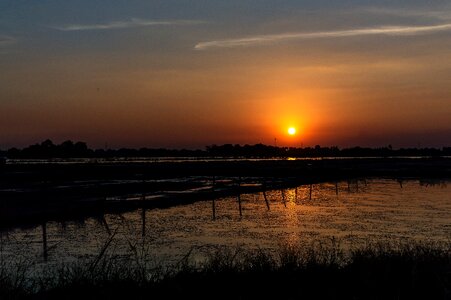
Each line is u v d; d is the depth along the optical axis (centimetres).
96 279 1252
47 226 2969
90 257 2017
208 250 2153
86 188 5566
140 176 8469
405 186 6419
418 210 3719
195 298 1200
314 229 2802
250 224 3019
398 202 4341
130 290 1216
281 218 3291
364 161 17100
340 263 1511
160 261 1850
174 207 4000
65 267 1769
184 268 1366
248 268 1377
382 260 1367
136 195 4894
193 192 5306
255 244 2320
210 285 1266
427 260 1333
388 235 2578
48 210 3519
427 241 2284
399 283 1234
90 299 1176
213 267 1368
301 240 2425
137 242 2381
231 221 3158
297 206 4066
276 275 1317
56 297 1184
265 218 3297
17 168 9944
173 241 2412
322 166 12106
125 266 1537
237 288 1255
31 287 1242
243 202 4438
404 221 3108
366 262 1370
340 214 3491
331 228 2836
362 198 4766
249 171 9931
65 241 2438
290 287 1255
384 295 1179
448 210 3712
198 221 3156
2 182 6488
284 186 6494
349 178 8288
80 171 9156
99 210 3666
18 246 2302
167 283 1256
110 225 2998
